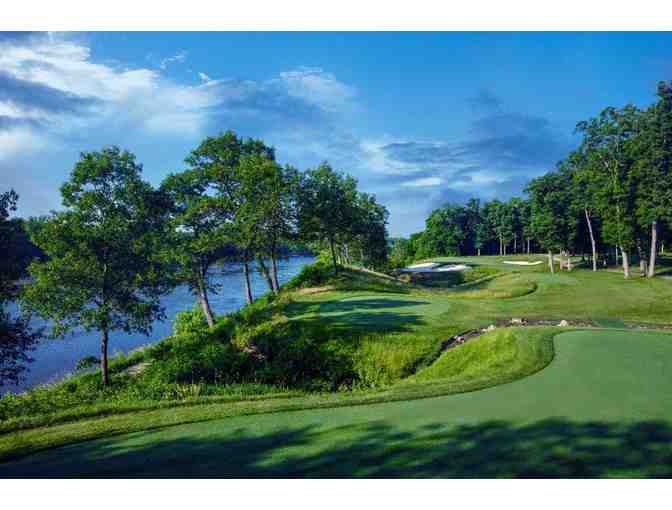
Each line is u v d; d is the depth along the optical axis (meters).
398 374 16.69
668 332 14.41
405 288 40.25
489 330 18.48
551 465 5.21
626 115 39.41
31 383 23.94
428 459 5.57
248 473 5.55
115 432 7.86
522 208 88.19
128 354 26.56
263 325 21.14
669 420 6.50
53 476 6.02
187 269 30.78
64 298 20.00
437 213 109.00
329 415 7.92
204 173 33.06
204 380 18.14
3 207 16.02
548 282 35.09
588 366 10.26
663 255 63.41
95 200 20.77
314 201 39.59
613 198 39.72
